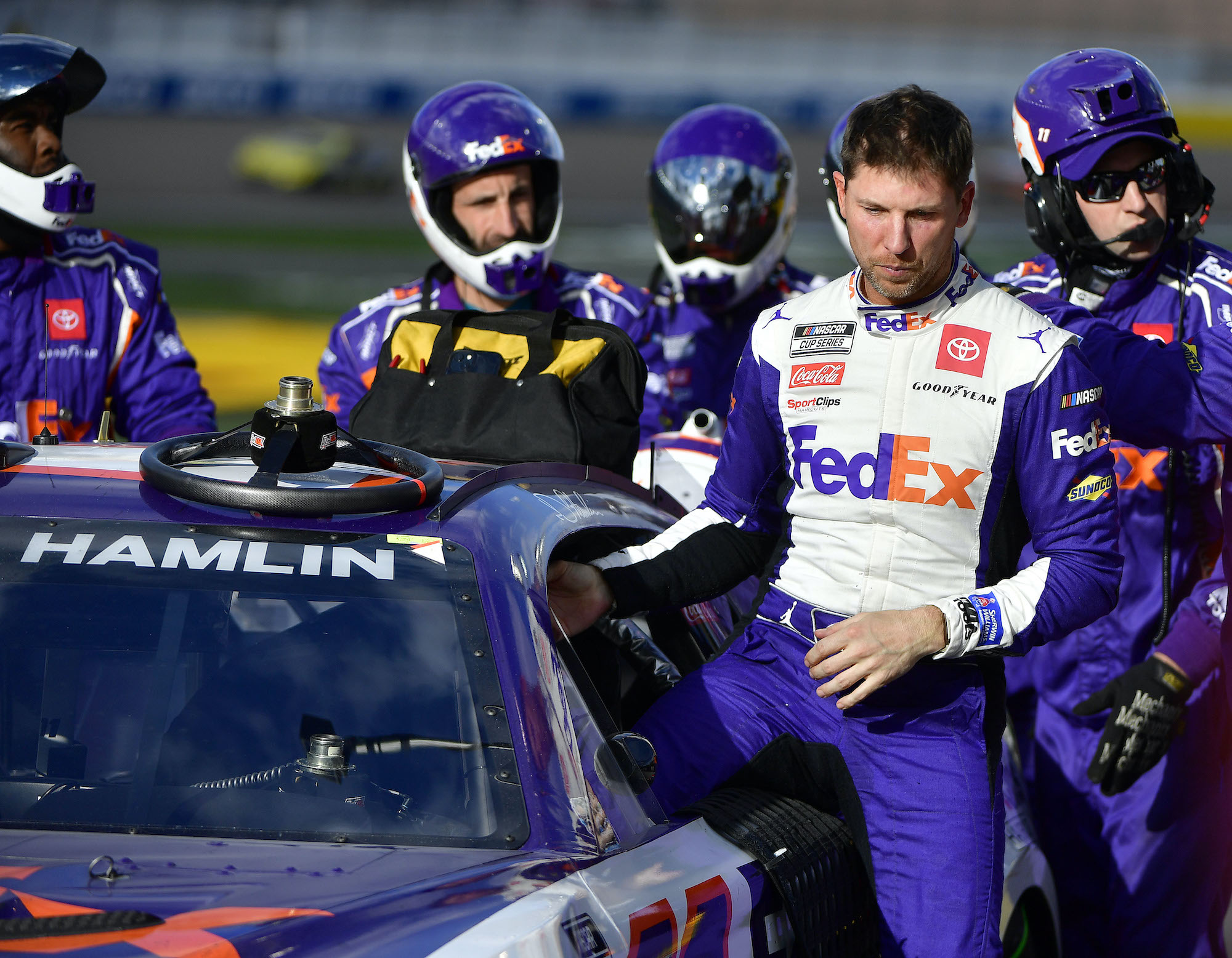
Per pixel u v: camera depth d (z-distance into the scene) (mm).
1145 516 14070
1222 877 14250
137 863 6938
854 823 9523
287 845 7246
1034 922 11555
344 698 7824
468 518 8773
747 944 8031
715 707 9852
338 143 122312
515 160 15930
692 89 148500
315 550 8367
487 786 7535
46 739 7734
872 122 8836
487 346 11727
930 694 9562
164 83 141375
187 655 7953
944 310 9320
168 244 83000
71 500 8617
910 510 9344
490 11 160250
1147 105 13008
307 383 8852
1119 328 13891
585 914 6836
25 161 14320
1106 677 14508
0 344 14555
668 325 20062
